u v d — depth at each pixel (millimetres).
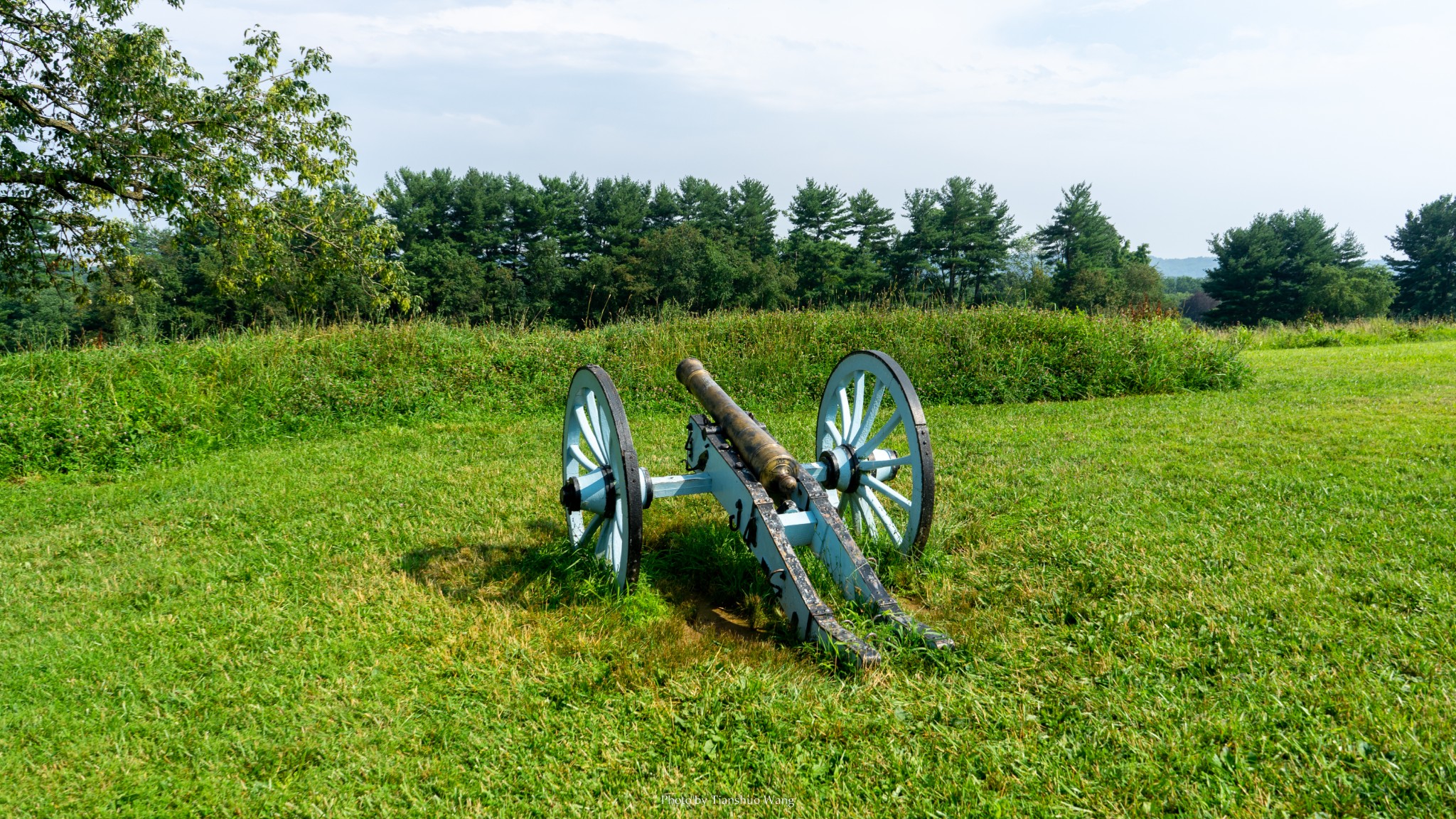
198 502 5758
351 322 10477
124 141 12570
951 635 3316
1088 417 8281
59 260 14688
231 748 2697
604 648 3268
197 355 8852
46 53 12359
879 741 2604
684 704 2852
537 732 2740
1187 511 4812
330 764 2609
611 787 2463
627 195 66750
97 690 3086
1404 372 11102
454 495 5773
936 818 2256
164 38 12508
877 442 4250
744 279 58219
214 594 4004
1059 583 3799
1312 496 4945
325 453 7402
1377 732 2484
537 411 9297
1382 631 3127
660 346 10281
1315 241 68938
